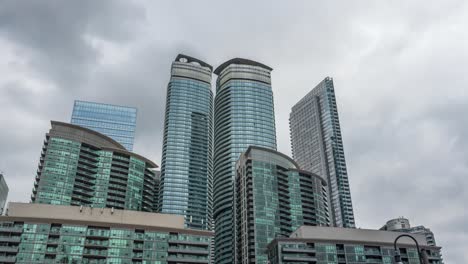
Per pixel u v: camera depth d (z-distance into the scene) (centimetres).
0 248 13525
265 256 19938
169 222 15888
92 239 14525
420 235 18288
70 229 14400
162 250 15012
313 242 16625
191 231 15700
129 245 14725
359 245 16888
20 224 14112
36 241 13925
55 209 14875
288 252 16288
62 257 13875
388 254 16975
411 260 17175
